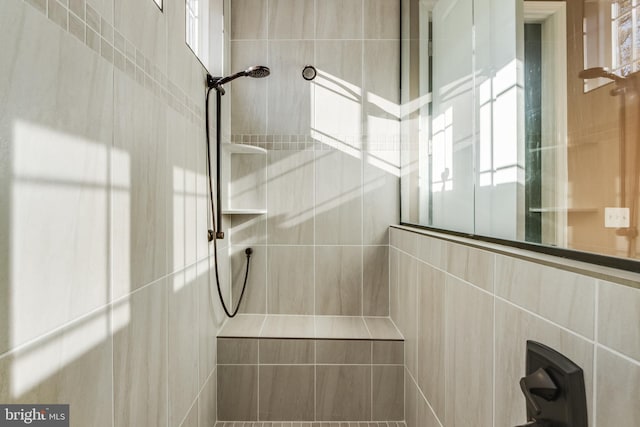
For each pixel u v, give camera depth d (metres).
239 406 2.02
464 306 1.17
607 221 0.65
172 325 1.38
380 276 2.42
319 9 2.40
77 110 0.81
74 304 0.80
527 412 0.73
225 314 2.26
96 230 0.88
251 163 2.40
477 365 1.07
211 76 1.90
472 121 1.30
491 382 0.99
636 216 0.58
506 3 1.03
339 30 2.41
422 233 1.66
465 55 1.36
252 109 2.40
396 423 2.00
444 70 1.60
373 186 2.42
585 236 0.71
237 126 2.40
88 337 0.85
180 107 1.47
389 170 2.42
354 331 2.12
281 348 2.02
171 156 1.37
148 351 1.17
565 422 0.64
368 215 2.42
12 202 0.63
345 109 2.42
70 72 0.78
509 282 0.90
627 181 0.60
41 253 0.70
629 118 0.59
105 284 0.92
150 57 1.19
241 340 2.02
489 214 1.16
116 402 0.97
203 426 1.77
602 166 0.65
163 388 1.29
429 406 1.54
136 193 1.09
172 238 1.38
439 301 1.41
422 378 1.65
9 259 0.62
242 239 2.40
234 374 2.02
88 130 0.85
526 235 0.94
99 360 0.89
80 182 0.82
